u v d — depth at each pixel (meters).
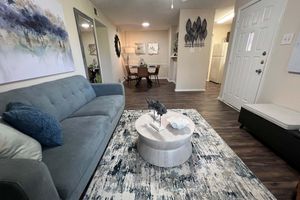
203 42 4.35
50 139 1.07
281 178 1.35
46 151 1.05
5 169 0.62
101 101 2.22
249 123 2.06
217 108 3.16
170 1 3.44
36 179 0.65
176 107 3.24
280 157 1.62
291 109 1.92
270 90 2.25
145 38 7.13
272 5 2.18
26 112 1.00
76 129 1.37
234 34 3.13
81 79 2.41
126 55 7.29
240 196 1.18
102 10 3.99
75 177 0.93
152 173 1.41
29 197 0.62
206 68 4.60
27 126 0.97
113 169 1.47
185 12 4.05
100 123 1.53
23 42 1.46
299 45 1.79
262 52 2.38
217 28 6.10
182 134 1.43
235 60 3.11
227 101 3.44
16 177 0.59
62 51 2.17
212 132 2.15
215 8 3.97
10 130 0.85
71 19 2.53
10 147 0.80
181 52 4.46
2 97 1.13
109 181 1.33
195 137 2.02
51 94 1.60
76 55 2.68
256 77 2.51
